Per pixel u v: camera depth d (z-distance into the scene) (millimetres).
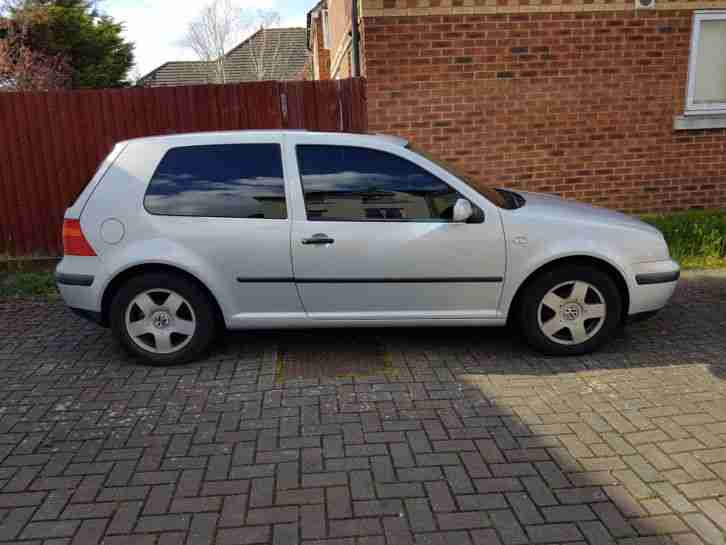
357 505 2912
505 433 3533
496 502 2920
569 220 4449
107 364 4656
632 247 4480
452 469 3188
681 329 5133
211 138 4492
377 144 4457
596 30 7895
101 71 22656
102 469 3246
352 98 7867
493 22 7734
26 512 2896
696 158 8477
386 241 4355
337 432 3580
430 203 4410
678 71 8164
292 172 4414
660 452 3312
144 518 2842
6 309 6098
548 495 2967
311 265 4379
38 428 3697
